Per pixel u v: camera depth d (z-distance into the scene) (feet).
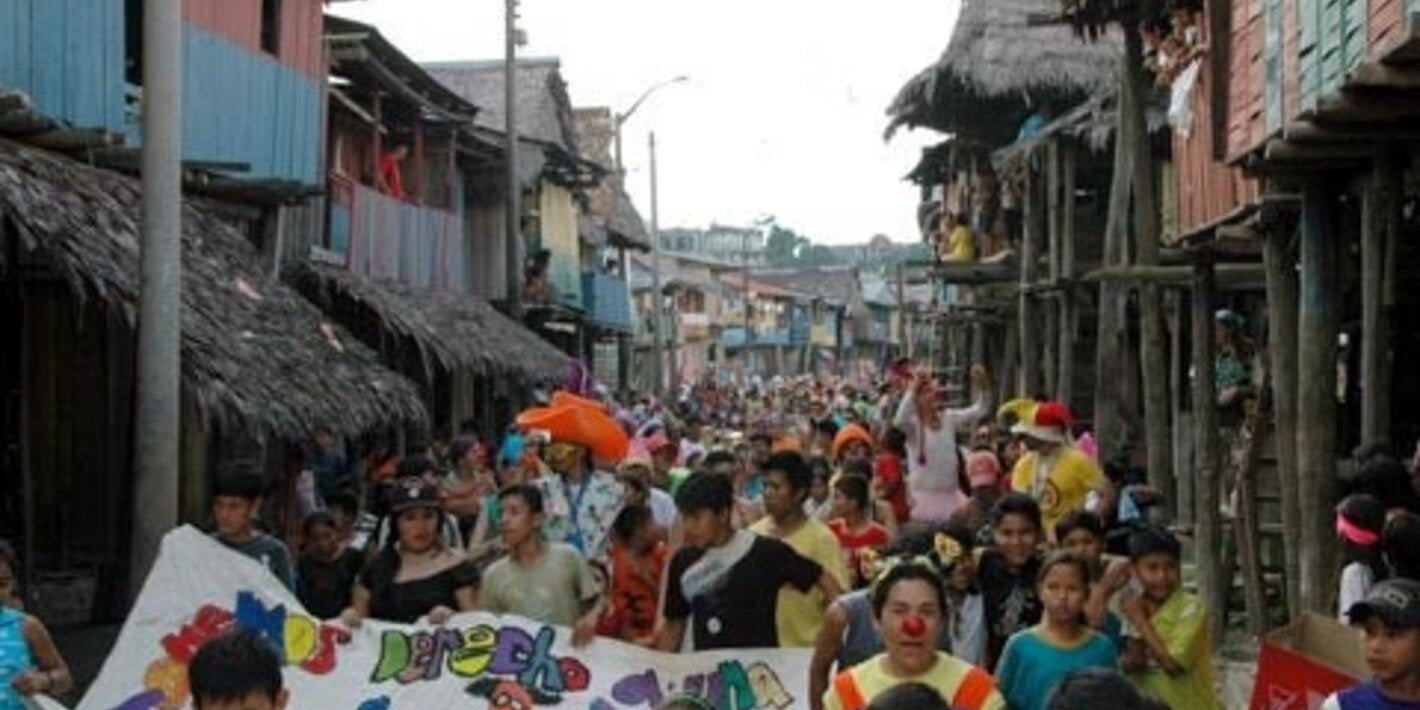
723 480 23.50
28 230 30.73
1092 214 77.66
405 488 25.44
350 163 74.33
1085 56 69.56
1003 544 23.62
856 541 29.48
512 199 84.12
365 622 24.57
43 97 39.65
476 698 24.16
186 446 45.34
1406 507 27.40
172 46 31.07
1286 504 38.45
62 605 42.86
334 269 63.41
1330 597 34.45
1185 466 60.03
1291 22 34.71
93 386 44.16
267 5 57.16
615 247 154.40
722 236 415.85
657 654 23.94
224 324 37.06
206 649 13.78
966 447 56.34
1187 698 22.61
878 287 311.47
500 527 27.22
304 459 46.73
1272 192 38.27
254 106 54.19
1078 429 66.54
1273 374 39.45
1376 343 32.07
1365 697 16.92
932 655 18.22
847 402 111.45
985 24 71.36
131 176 41.06
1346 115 28.91
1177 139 52.16
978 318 102.58
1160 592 22.74
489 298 96.73
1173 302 64.13
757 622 23.24
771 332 273.54
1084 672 11.77
